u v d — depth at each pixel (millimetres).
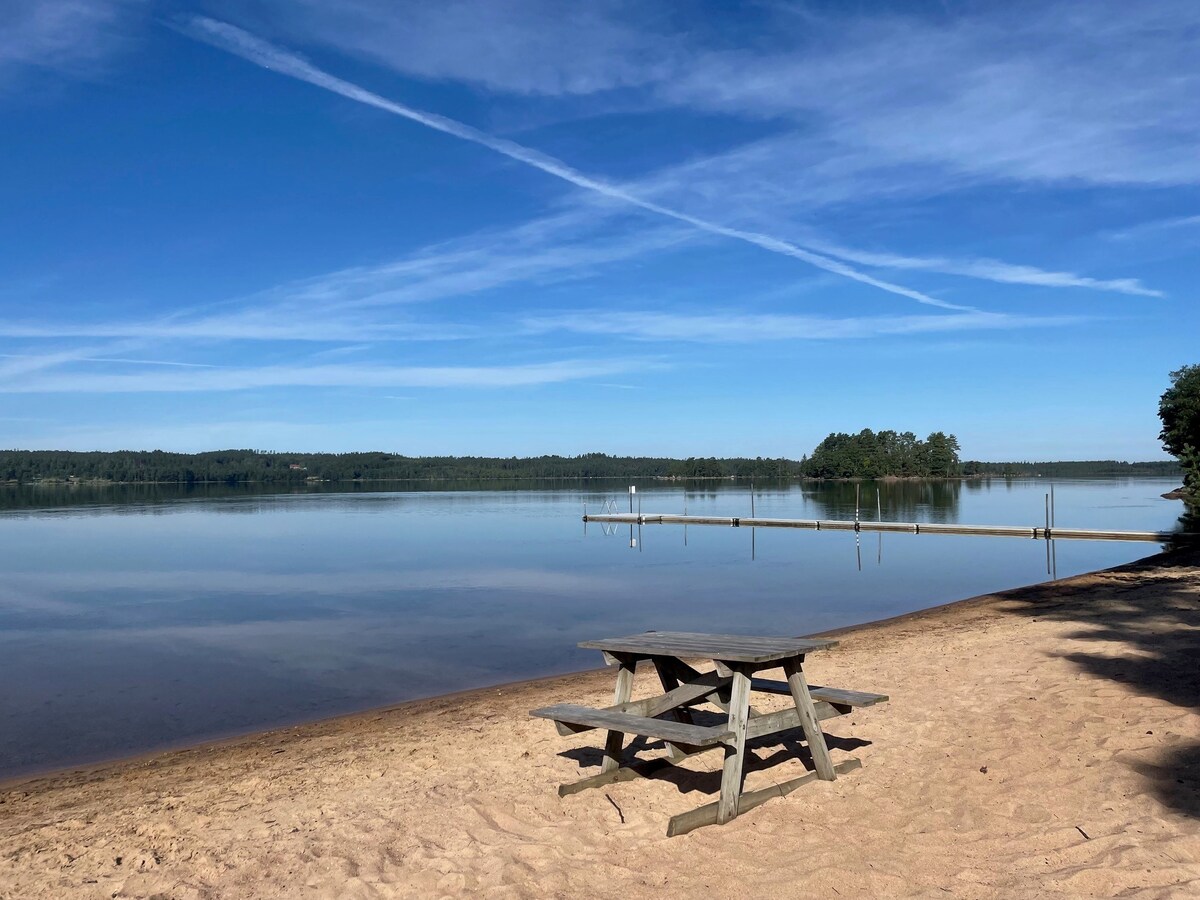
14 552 32875
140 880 4543
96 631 16062
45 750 8719
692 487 137375
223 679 11984
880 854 4418
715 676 5906
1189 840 4281
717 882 4191
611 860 4535
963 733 6566
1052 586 18266
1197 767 5363
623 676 5879
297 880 4438
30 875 4699
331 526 48656
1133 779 5238
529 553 33219
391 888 4289
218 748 8422
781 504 77750
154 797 6406
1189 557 21984
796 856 4449
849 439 159125
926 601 19719
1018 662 9000
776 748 6488
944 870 4180
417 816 5332
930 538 41344
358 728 8820
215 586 22781
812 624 16234
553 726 7773
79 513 61594
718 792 5598
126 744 8922
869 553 33531
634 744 6934
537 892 4164
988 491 106062
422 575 25328
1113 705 6941
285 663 13039
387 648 14172
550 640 14758
